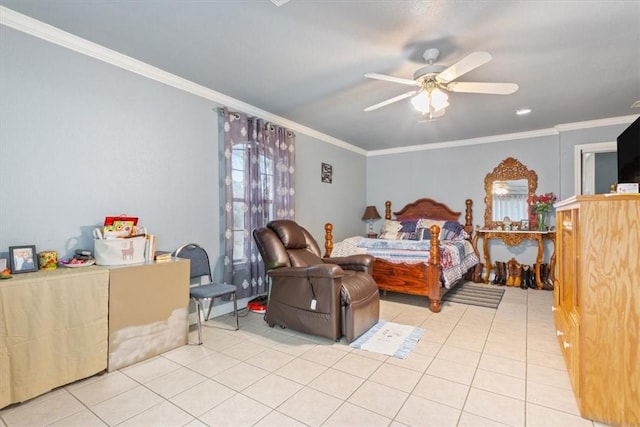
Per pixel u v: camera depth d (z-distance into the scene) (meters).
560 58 2.56
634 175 2.32
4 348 1.75
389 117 4.14
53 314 1.93
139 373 2.18
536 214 4.78
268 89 3.25
